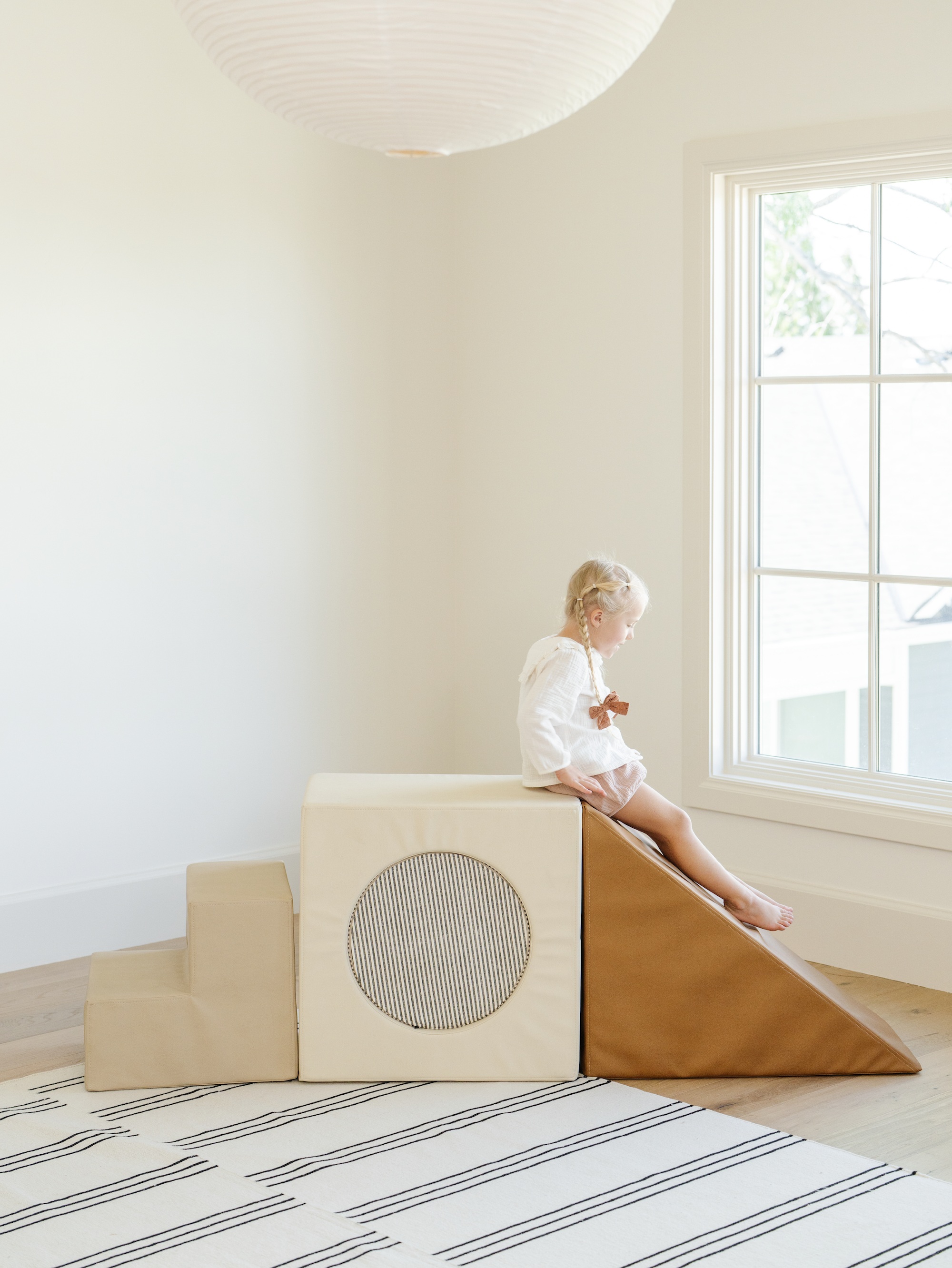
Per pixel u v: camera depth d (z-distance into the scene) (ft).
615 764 9.20
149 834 12.31
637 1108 8.44
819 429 11.73
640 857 8.81
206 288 12.36
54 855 11.69
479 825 8.71
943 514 10.94
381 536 13.99
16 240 11.10
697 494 12.14
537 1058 8.86
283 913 8.78
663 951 8.88
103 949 11.97
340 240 13.39
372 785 9.28
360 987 8.80
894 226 11.07
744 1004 8.94
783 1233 6.82
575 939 8.82
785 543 12.07
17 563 11.28
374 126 6.30
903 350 11.10
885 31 10.66
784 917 9.62
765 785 11.85
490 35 5.69
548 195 13.30
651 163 12.34
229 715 12.84
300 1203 7.14
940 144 10.39
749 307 12.05
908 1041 9.67
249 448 12.80
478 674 14.56
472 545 14.48
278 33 5.72
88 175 11.50
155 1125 8.16
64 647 11.62
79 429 11.58
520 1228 6.88
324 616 13.56
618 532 12.92
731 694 12.26
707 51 11.82
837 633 11.71
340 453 13.56
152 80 11.87
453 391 14.52
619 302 12.73
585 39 5.89
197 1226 6.89
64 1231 6.86
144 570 12.11
